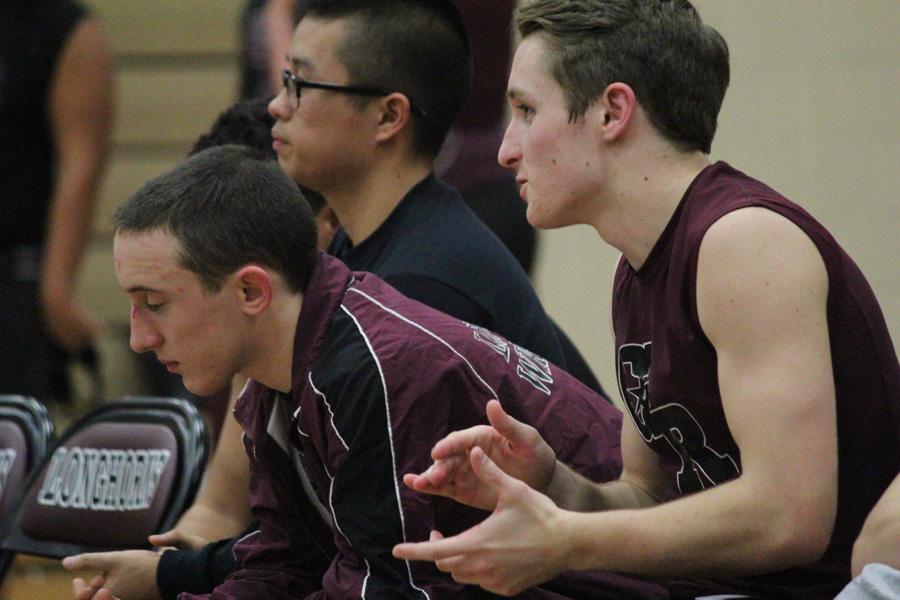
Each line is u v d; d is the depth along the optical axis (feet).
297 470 24.02
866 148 44.96
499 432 21.16
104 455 30.86
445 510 22.17
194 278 22.21
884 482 21.25
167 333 22.48
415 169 30.60
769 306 19.58
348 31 29.84
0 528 32.14
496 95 44.62
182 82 65.67
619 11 21.61
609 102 21.50
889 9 44.65
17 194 45.32
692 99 21.59
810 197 45.62
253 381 24.17
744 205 20.29
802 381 19.42
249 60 47.11
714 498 19.57
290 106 30.25
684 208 21.08
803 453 19.30
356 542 21.86
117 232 22.68
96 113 46.50
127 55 66.08
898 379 21.45
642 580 24.52
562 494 22.33
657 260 21.26
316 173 30.30
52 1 45.75
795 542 19.29
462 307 28.50
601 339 48.85
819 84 45.50
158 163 65.62
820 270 19.99
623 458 24.03
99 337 56.29
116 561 26.40
